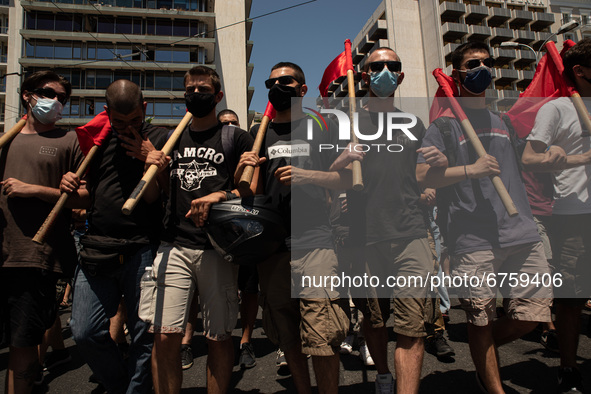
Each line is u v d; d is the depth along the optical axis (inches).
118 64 1268.5
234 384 106.3
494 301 79.1
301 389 82.5
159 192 90.2
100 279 84.8
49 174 92.9
